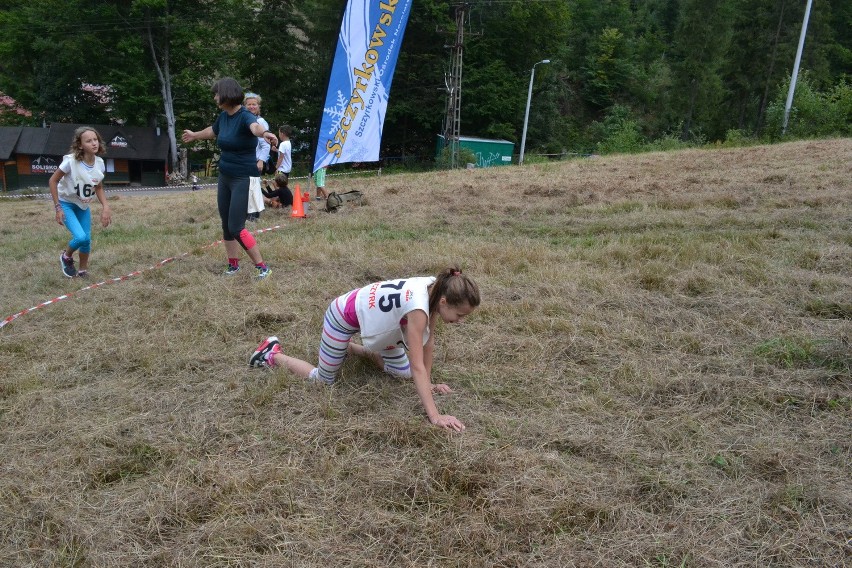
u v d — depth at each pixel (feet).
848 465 9.32
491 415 10.86
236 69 139.85
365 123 36.40
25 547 8.05
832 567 7.48
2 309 16.85
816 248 19.29
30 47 128.26
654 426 10.52
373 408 11.25
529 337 13.88
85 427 10.65
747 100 146.51
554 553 7.77
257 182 30.53
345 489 8.98
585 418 10.80
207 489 8.95
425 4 132.05
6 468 9.56
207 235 26.94
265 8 139.74
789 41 137.18
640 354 13.10
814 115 79.97
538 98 159.02
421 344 10.41
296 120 141.90
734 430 10.32
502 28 148.66
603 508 8.42
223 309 16.16
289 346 13.88
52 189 19.42
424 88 140.05
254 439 10.23
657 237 21.89
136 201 47.91
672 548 7.80
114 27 121.70
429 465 9.45
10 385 12.10
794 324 14.10
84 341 14.42
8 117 138.62
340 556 7.76
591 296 16.33
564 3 156.87
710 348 13.24
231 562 7.67
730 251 19.31
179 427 10.63
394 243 23.08
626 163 48.67
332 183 49.73
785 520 8.25
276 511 8.54
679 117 165.48
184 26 124.47
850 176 32.68
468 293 10.09
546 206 29.63
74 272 20.18
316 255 21.35
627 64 182.50
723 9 153.48
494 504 8.61
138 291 17.83
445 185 40.24
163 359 13.30
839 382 11.65
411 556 7.79
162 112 132.57
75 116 133.08
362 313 10.85
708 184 33.50
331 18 138.51
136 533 8.21
